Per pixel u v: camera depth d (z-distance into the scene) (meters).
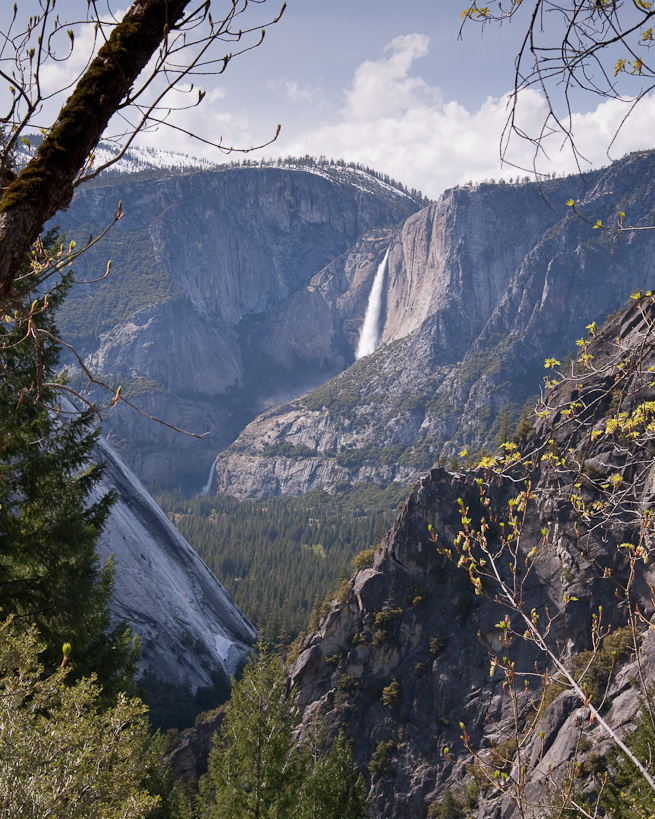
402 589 86.31
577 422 9.94
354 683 83.69
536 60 5.86
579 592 68.44
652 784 7.66
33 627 13.23
